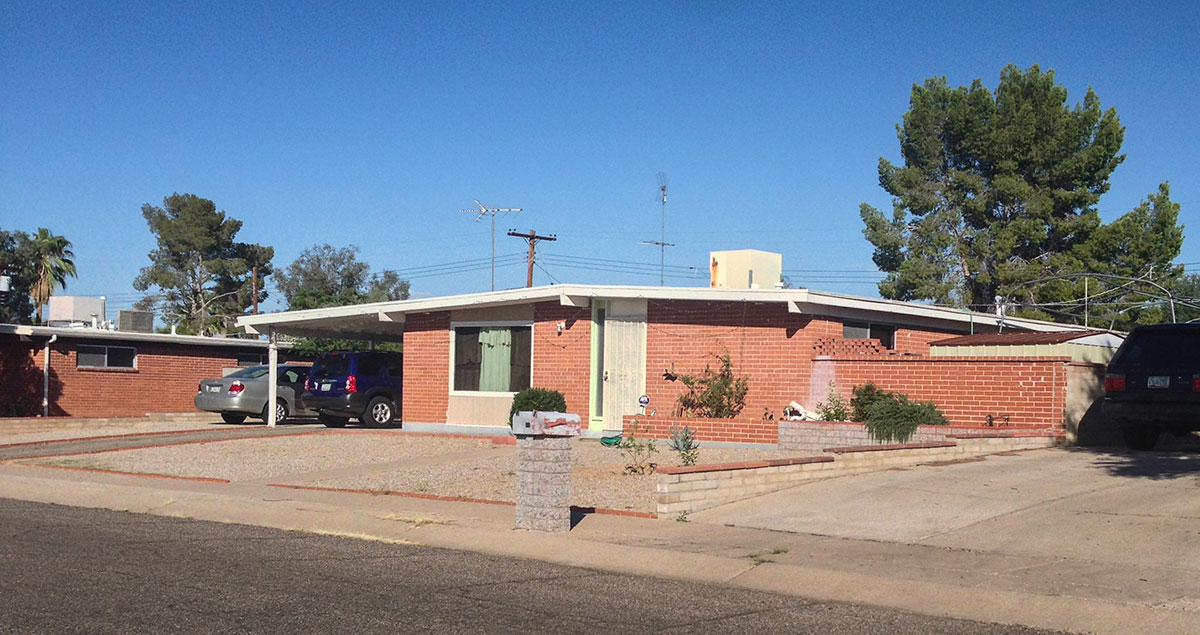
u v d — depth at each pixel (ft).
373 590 26.71
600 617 24.02
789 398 60.44
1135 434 46.93
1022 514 33.83
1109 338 59.62
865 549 30.96
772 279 72.28
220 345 111.34
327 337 88.63
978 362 52.26
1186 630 21.97
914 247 137.59
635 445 53.21
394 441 64.90
